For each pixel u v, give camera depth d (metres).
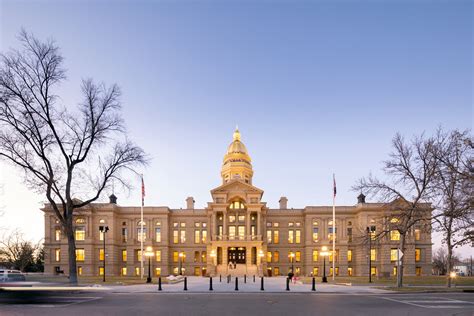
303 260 110.94
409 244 96.44
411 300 30.34
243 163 129.25
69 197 45.47
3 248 119.44
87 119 46.03
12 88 42.44
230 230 110.88
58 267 102.44
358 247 103.00
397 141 103.12
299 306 25.89
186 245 112.06
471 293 37.78
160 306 25.38
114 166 48.31
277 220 113.44
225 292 37.75
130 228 109.25
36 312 21.72
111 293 35.47
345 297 33.00
